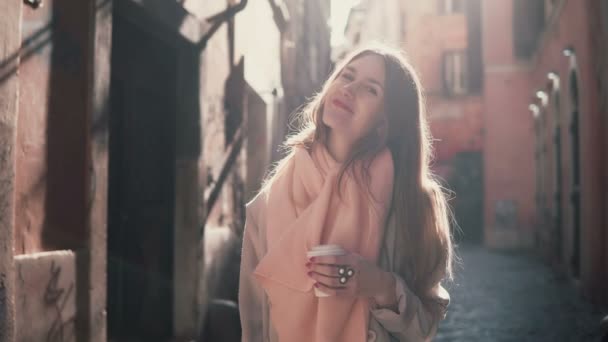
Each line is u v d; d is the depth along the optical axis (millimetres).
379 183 1491
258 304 1639
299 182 1513
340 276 1352
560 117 13727
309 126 1651
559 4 13125
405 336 1555
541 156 18328
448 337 7375
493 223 23406
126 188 4887
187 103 5660
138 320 5066
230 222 6840
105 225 3826
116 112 4742
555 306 9703
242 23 7398
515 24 23812
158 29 5031
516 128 23688
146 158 5258
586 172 10469
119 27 4727
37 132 3262
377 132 1561
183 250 5598
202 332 5629
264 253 1565
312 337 1451
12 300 2889
